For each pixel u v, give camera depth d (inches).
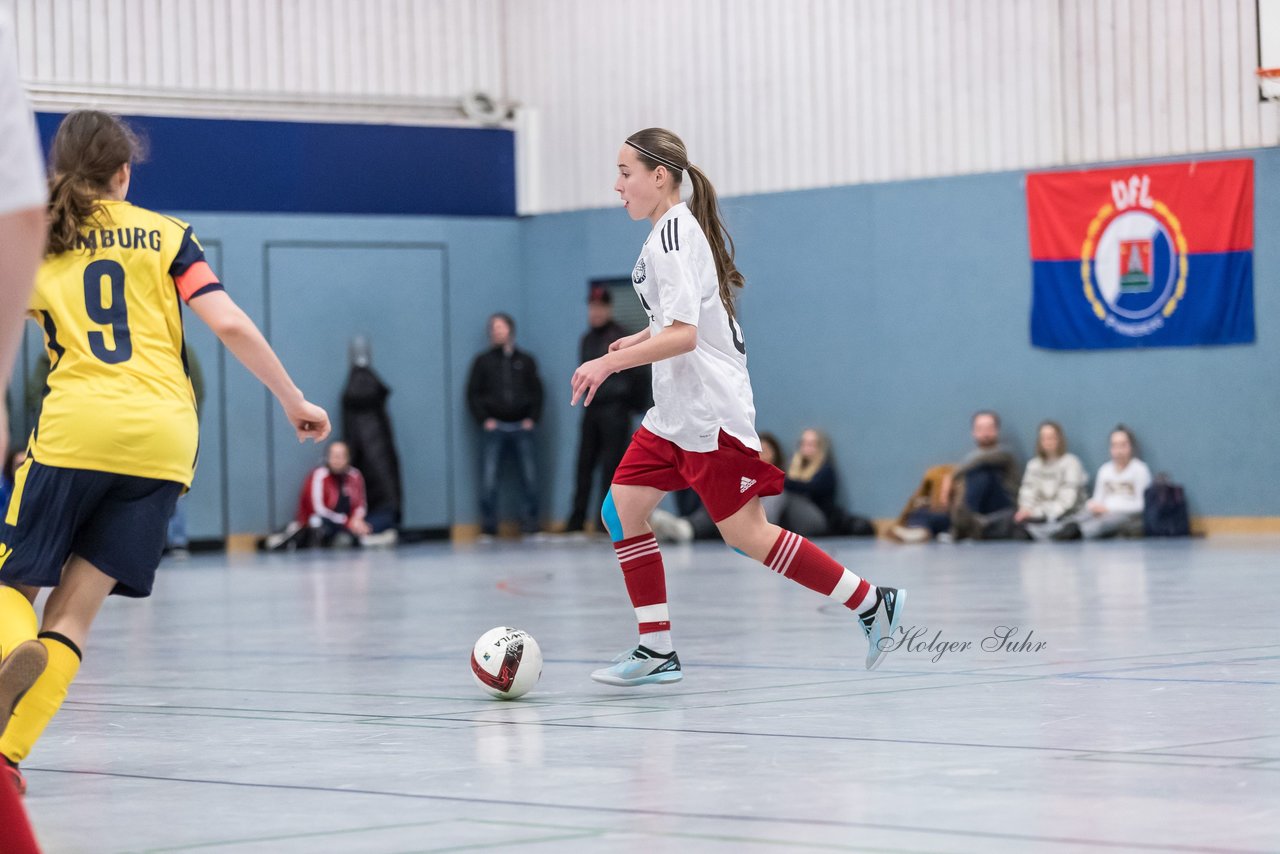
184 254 292.4
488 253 1473.9
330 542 1368.1
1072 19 1216.8
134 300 287.7
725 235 423.5
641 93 1412.4
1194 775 275.0
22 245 181.0
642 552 424.8
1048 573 827.4
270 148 1398.9
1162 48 1184.2
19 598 272.2
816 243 1327.5
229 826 248.8
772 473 414.6
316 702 406.0
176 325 292.8
